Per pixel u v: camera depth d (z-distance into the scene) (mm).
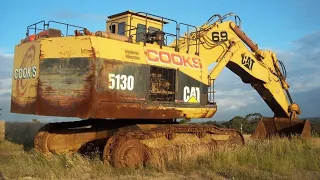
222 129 13734
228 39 15883
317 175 10555
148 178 9547
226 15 16266
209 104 13445
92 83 10125
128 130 11695
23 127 20781
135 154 10594
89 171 9992
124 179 9328
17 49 12344
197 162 11344
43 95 10922
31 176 9570
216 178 9641
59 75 10680
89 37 10320
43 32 11594
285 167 11070
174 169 10586
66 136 13047
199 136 13070
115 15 14086
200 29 14961
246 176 9891
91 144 12953
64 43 10719
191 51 13844
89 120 13516
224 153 11852
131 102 10922
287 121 18250
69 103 10398
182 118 12461
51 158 11125
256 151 12914
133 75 11055
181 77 12531
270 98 17984
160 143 11789
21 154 12633
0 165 10656
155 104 11555
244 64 16469
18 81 12031
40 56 11086
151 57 11664
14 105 12078
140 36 13766
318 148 14953
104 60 10391
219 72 14969
